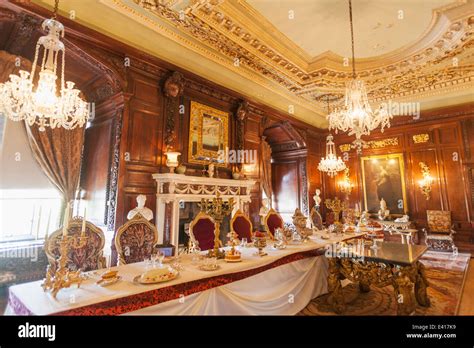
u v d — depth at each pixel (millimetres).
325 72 5395
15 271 3797
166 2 3498
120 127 3992
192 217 5152
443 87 6289
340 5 3676
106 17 3703
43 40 2727
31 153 4223
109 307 1618
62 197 4352
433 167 6848
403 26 4141
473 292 3629
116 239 2576
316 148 8508
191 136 4977
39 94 2645
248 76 5602
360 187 7938
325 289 3615
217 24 3957
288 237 3543
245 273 2496
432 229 6547
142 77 4293
